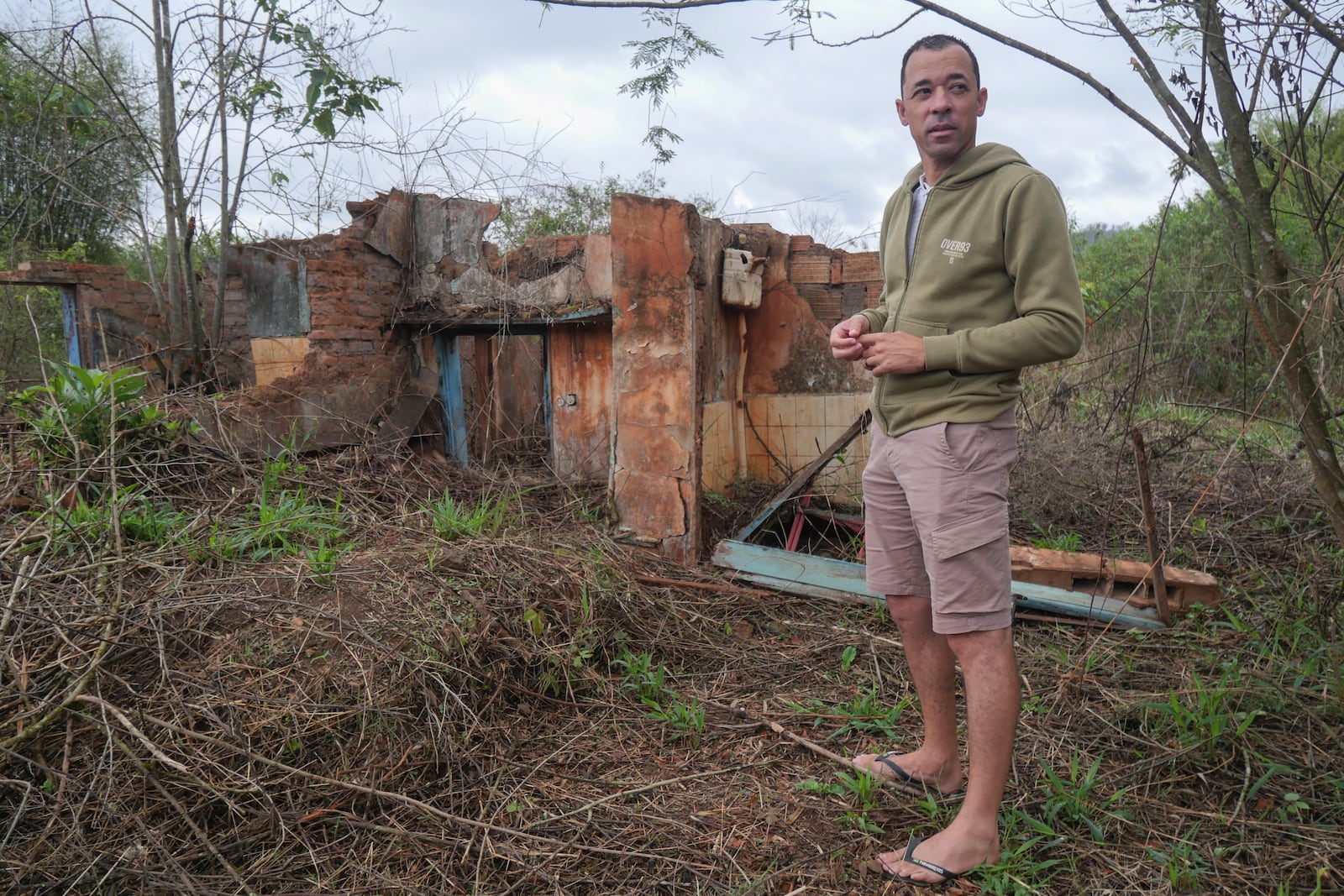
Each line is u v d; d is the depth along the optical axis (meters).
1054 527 5.63
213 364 6.70
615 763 2.98
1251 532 5.21
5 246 8.52
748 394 6.91
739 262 6.05
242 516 4.50
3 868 2.21
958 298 2.27
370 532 4.51
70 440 4.41
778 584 4.73
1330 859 2.29
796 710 3.30
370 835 2.49
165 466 4.71
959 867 2.23
